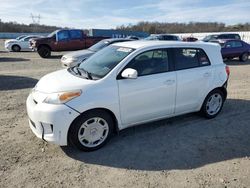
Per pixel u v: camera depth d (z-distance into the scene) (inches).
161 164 166.9
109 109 181.9
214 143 195.5
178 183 148.0
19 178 150.9
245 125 229.1
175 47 214.7
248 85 385.7
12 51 1047.0
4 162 166.4
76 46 789.9
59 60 713.0
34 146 186.7
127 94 187.9
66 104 168.9
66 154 177.2
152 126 222.8
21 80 408.2
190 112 230.5
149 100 198.4
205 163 168.9
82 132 177.0
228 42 701.9
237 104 286.4
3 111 256.2
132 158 173.3
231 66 622.2
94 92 176.1
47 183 146.8
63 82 180.7
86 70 200.5
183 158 174.2
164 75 204.4
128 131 212.8
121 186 144.7
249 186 146.5
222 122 234.5
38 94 179.2
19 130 212.2
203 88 228.5
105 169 160.9
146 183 147.6
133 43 214.8
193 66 223.6
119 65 188.4
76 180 149.6
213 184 147.6
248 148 189.0
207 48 235.1
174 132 212.5
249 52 732.0
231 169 162.4
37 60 709.9
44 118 168.9
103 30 1208.2
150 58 201.0
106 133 186.1
